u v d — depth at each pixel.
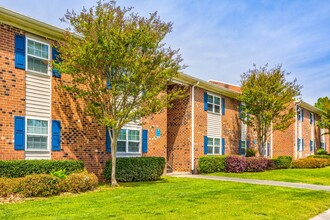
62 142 12.30
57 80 12.33
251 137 26.09
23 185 9.32
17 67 11.05
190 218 7.14
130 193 10.52
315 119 37.47
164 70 12.07
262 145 22.88
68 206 8.14
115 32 10.93
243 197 10.21
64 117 12.45
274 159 24.00
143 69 11.44
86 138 13.23
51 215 7.09
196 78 19.08
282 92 22.00
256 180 16.09
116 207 8.12
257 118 22.77
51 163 11.06
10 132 10.70
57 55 11.87
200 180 15.30
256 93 21.73
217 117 22.14
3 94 10.59
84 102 13.25
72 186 10.45
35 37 11.73
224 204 8.88
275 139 30.73
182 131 19.88
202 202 9.10
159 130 17.75
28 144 11.21
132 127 15.87
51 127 11.97
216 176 17.77
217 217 7.30
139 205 8.45
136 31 11.22
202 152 20.30
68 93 12.67
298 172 21.06
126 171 13.87
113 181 12.46
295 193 11.58
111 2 11.32
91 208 7.94
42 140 11.67
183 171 19.58
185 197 9.89
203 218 7.16
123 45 11.14
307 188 13.28
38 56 11.77
